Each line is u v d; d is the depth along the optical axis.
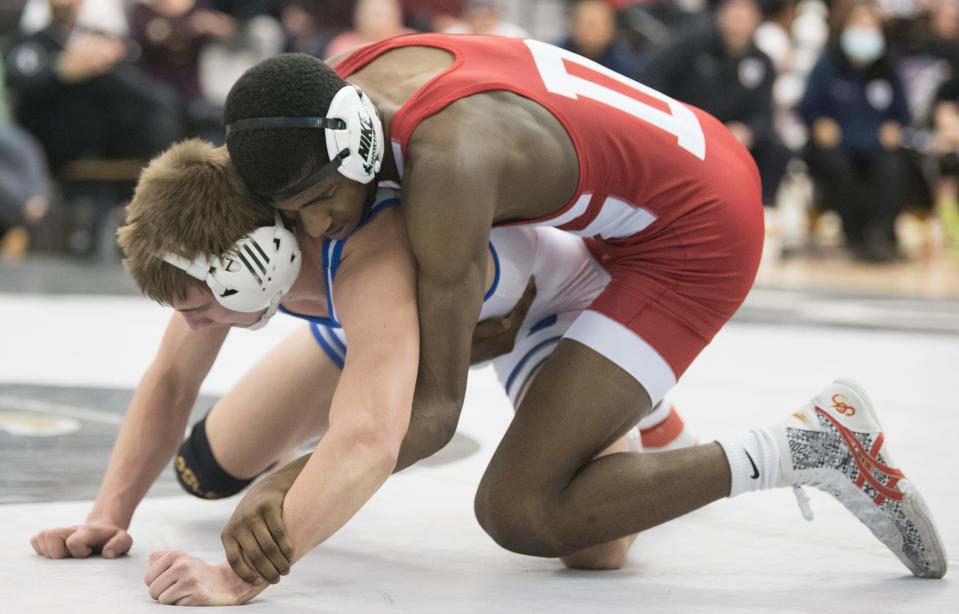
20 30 11.72
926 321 9.13
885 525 2.82
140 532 3.03
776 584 2.69
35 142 11.41
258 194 2.47
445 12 13.59
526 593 2.58
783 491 3.65
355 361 2.46
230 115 2.44
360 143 2.44
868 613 2.47
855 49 13.70
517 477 2.78
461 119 2.55
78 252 11.71
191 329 2.89
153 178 2.50
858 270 14.38
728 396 5.38
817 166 14.23
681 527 3.23
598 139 2.78
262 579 2.42
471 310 2.52
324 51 12.03
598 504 2.76
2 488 3.35
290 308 2.83
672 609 2.47
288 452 3.34
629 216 2.90
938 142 14.95
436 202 2.46
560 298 3.15
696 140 2.97
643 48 13.62
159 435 2.96
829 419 2.86
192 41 11.50
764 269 14.21
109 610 2.35
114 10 11.81
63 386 5.08
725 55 12.16
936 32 15.66
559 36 16.17
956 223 15.75
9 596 2.44
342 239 2.60
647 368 2.87
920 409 5.14
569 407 2.80
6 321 7.25
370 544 2.99
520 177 2.62
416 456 2.50
